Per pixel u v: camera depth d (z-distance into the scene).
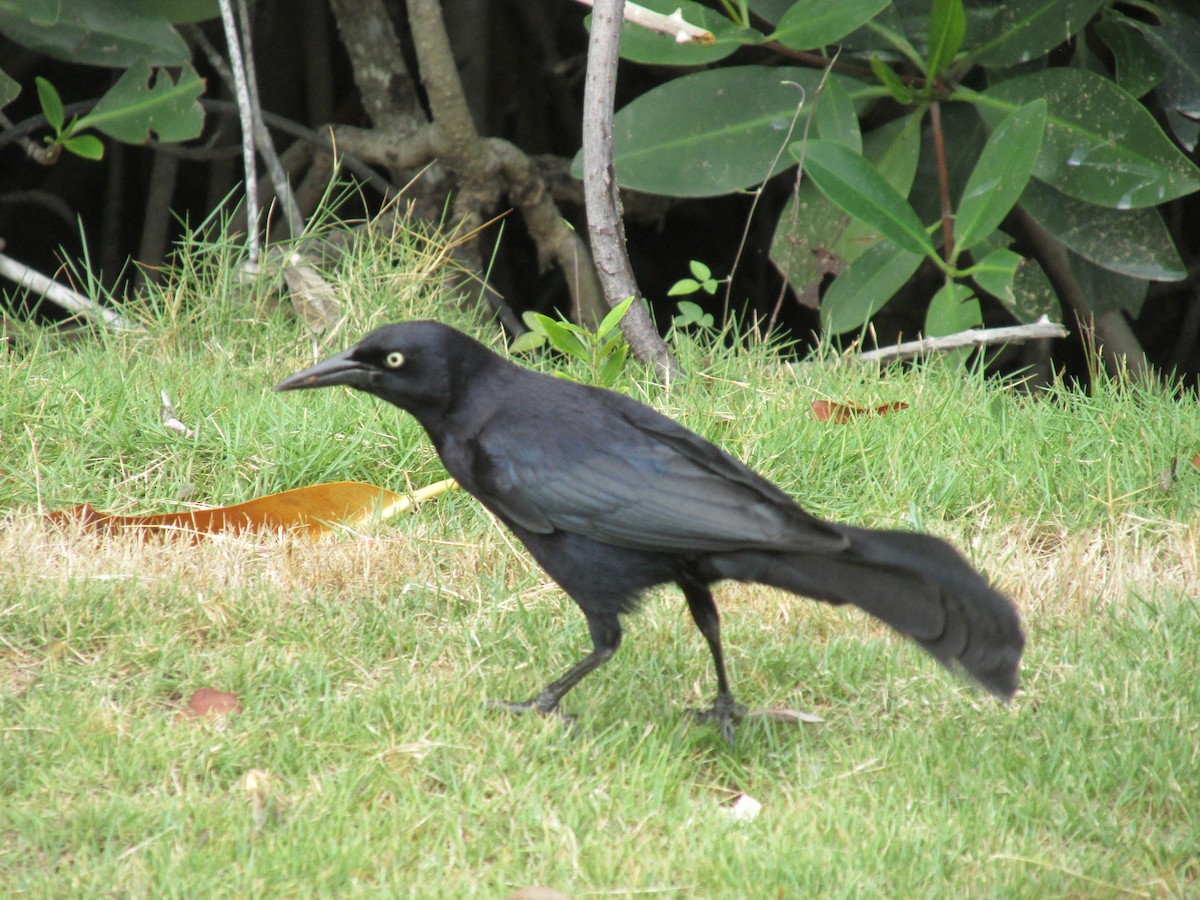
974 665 6.20
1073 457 10.67
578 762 6.97
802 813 6.46
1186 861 6.14
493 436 7.29
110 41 13.50
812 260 13.54
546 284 19.41
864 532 6.59
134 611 8.19
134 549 9.12
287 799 6.45
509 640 8.33
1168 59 13.84
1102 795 6.74
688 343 12.58
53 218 19.47
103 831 6.14
